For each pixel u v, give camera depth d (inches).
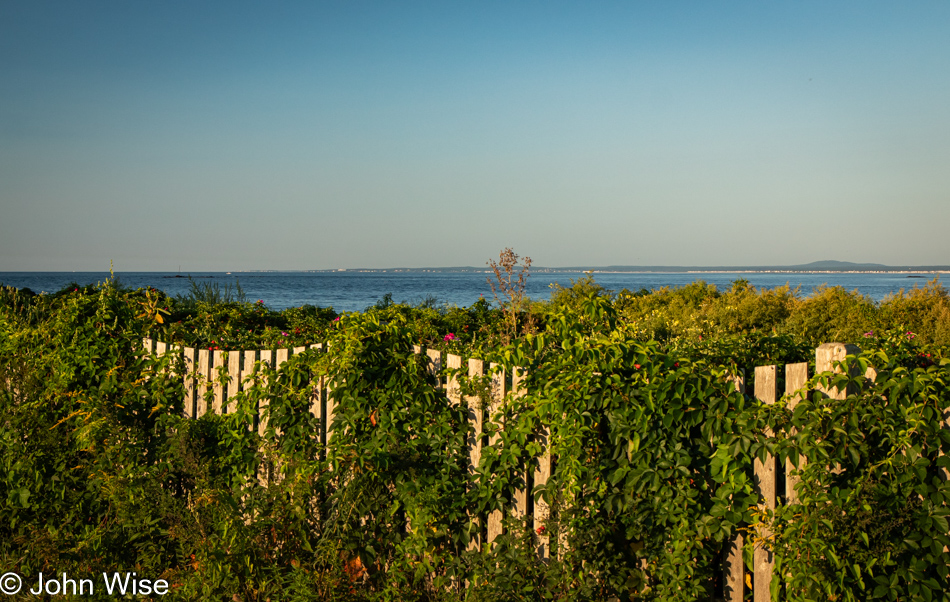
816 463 101.1
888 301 495.8
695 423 110.9
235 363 170.2
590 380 117.6
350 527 141.3
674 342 194.9
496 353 135.0
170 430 175.9
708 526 109.2
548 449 126.9
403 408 141.6
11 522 170.6
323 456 155.3
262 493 153.9
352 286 3545.8
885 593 96.3
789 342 173.0
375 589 144.6
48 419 187.8
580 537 116.6
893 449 97.0
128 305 205.5
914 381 96.7
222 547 138.2
